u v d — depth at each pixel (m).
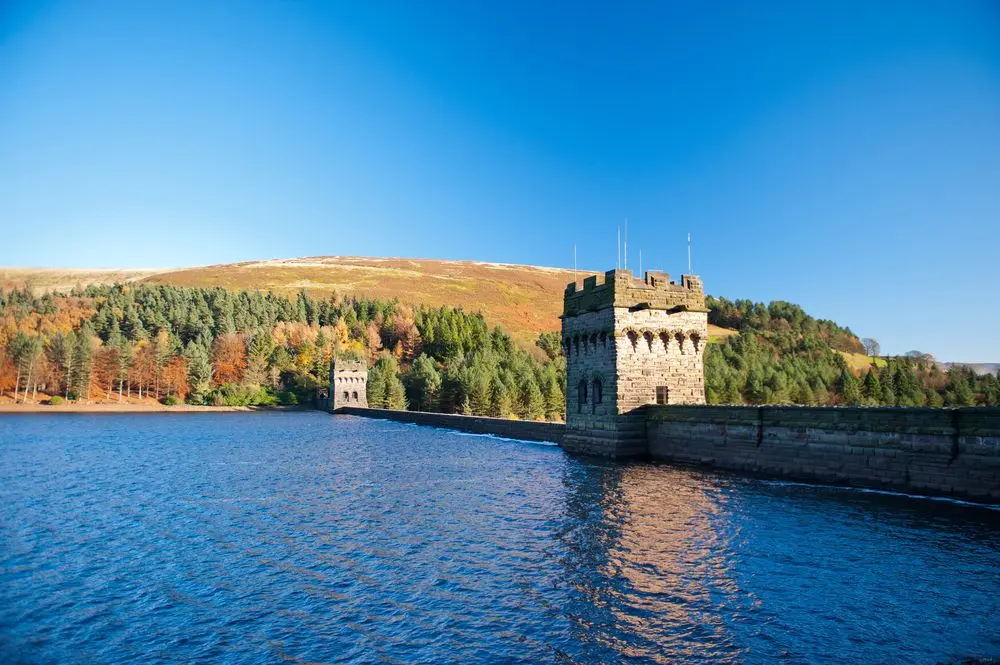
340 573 23.08
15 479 48.00
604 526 28.58
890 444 32.56
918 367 195.88
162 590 21.73
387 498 37.62
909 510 29.02
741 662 15.45
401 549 26.05
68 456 64.44
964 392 155.50
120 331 194.12
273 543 27.59
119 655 16.69
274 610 19.64
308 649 16.78
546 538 27.00
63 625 18.80
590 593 20.23
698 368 53.19
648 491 36.44
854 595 19.44
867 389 154.38
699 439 45.44
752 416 40.94
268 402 180.00
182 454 65.62
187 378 179.25
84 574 23.66
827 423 35.97
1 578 23.28
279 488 42.34
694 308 53.16
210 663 16.08
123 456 63.97
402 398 158.25
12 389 167.25
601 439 52.31
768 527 27.30
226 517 33.16
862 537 25.19
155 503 37.44
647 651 16.12
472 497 37.09
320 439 83.12
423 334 199.25
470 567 23.31
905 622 17.45
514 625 17.94
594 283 53.75
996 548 23.22
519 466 49.69
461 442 74.88
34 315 197.50
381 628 18.03
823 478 36.12
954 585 19.92
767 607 18.72
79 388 164.88
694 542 25.56
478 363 141.50
